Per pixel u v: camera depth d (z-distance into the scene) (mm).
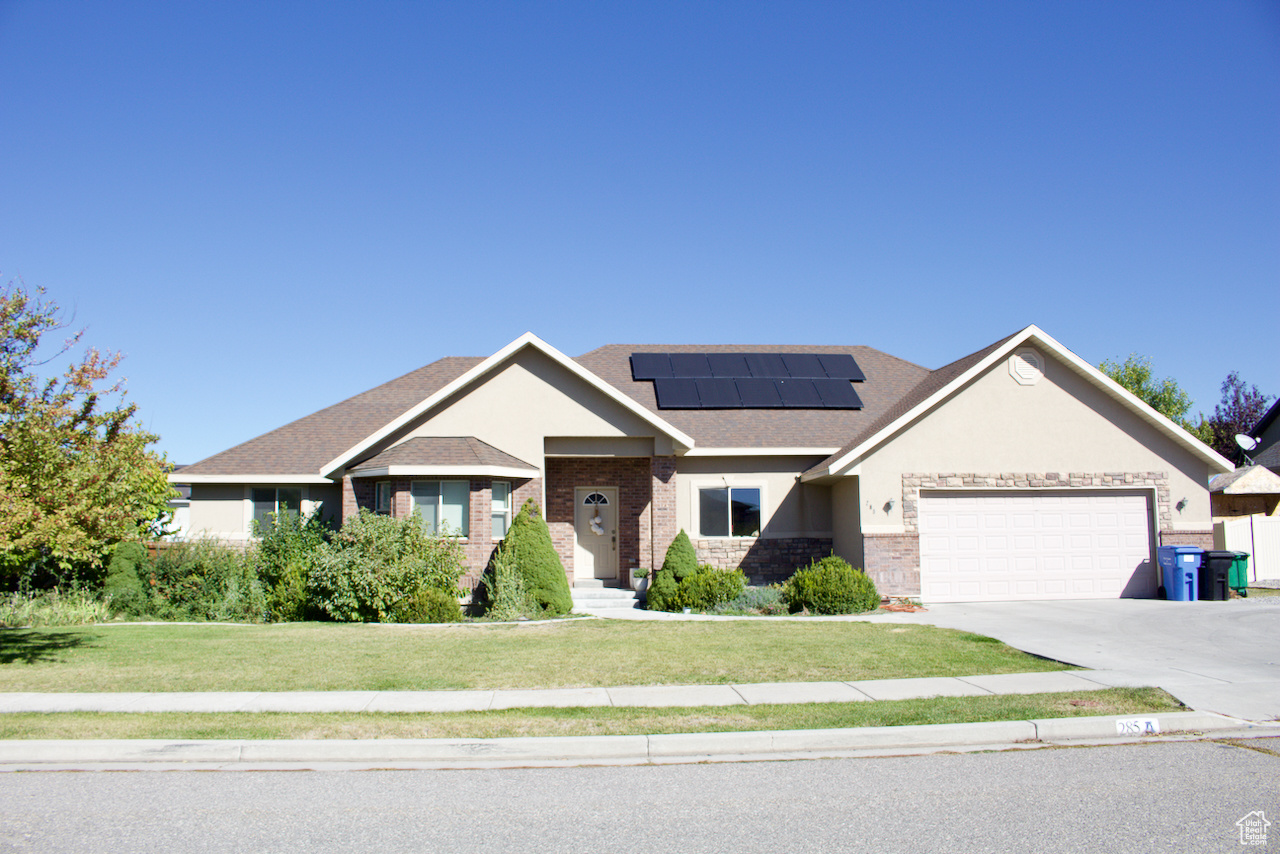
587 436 21297
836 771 7910
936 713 9453
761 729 8891
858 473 20281
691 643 14047
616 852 5988
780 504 22875
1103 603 19422
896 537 20125
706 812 6801
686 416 23938
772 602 19109
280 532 20234
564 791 7383
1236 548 23953
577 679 11414
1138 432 20844
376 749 8477
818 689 10758
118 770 8109
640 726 9047
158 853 6016
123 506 12992
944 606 19219
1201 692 10375
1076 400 20828
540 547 19172
